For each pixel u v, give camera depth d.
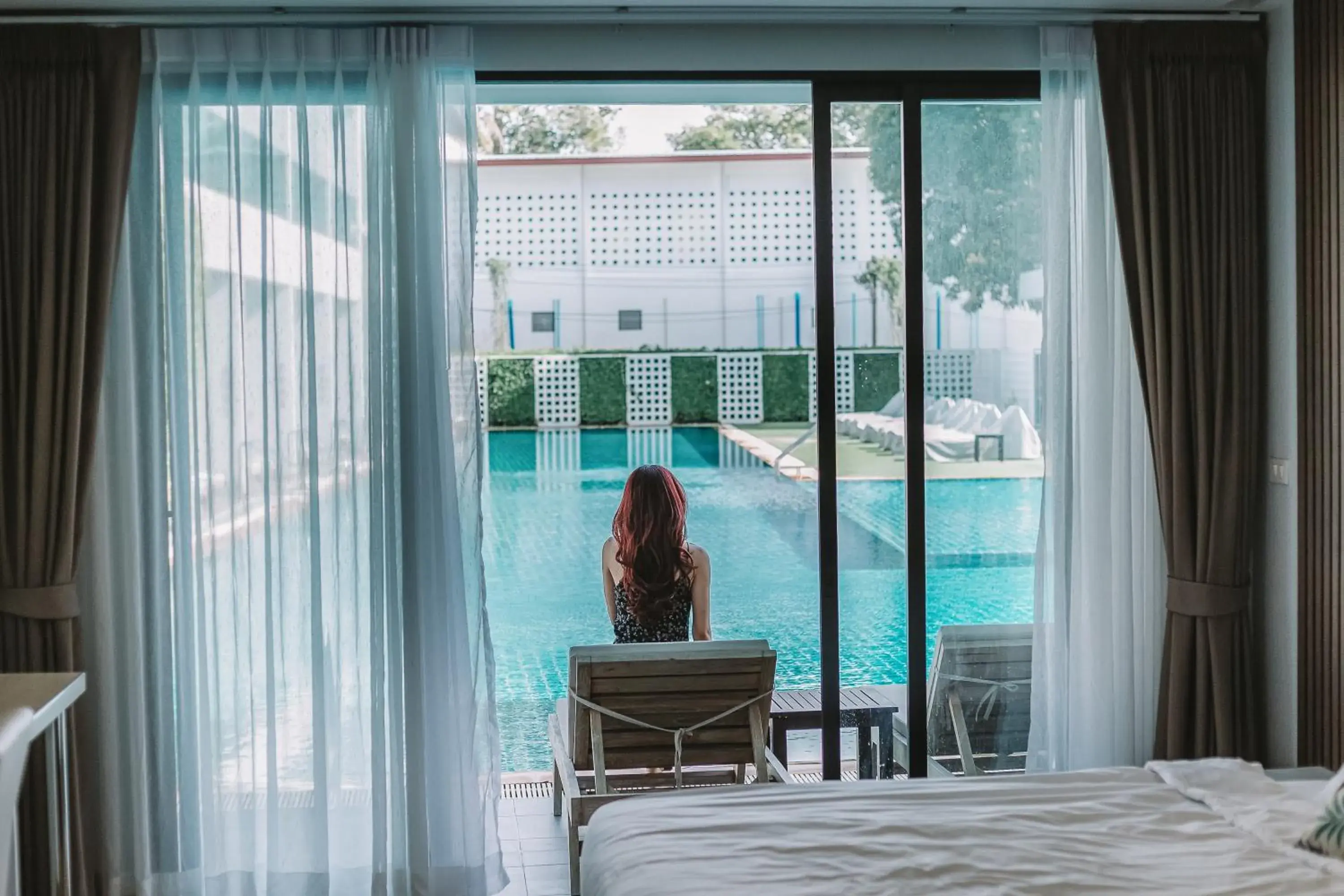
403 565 3.66
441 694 3.66
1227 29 3.79
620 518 4.13
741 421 17.23
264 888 3.69
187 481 3.62
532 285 17.27
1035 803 2.65
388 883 3.69
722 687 3.63
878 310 4.01
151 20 3.57
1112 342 3.87
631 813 2.66
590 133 20.05
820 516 4.04
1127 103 3.77
